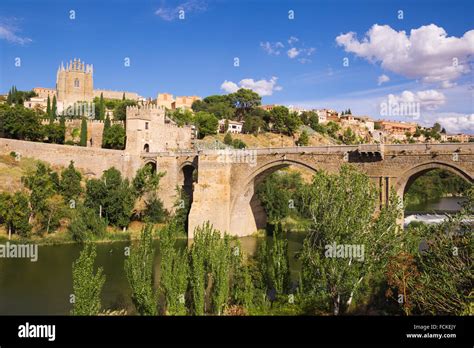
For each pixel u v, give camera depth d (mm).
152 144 94312
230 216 73188
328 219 33875
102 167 84688
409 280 27781
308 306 34125
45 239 66375
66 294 44938
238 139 139875
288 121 153125
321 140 159625
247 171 71000
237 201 73188
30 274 51719
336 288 32875
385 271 31422
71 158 81438
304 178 116188
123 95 165000
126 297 44438
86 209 70938
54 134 93812
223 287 33781
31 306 41125
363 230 33031
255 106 177250
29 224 64938
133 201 76875
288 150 65000
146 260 33062
